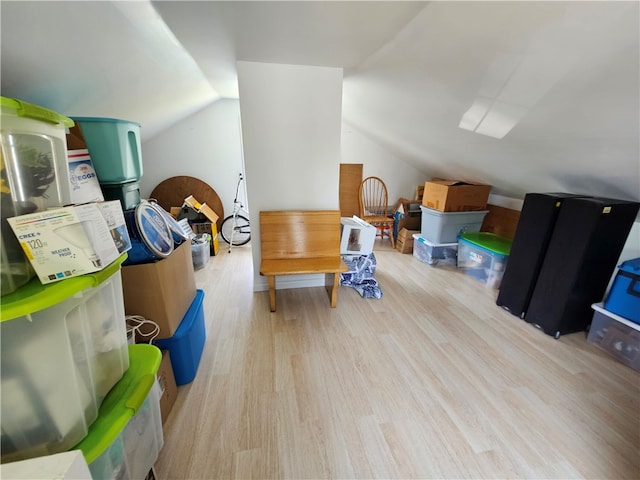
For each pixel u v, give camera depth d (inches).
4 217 22.9
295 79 74.6
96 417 29.3
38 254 23.8
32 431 24.5
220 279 105.3
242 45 56.6
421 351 66.2
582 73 35.2
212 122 134.1
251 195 83.9
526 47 34.9
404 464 42.0
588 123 45.7
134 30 42.6
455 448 44.3
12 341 22.7
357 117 122.6
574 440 45.8
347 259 99.9
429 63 50.0
